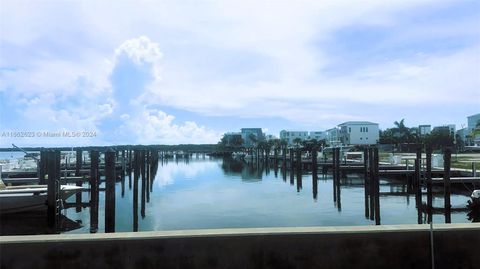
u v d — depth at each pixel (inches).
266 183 1790.1
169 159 5157.5
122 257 209.6
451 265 217.9
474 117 4222.4
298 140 4862.2
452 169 1405.0
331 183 1770.4
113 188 802.8
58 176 858.1
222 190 1497.3
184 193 1414.9
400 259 218.1
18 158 1958.7
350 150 3464.6
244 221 887.7
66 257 207.8
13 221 828.0
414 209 1056.8
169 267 210.5
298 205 1114.1
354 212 1010.1
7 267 204.8
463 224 227.9
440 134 3875.5
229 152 5826.8
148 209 1090.7
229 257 212.5
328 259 215.8
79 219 952.9
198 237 212.2
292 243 215.0
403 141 4365.2
